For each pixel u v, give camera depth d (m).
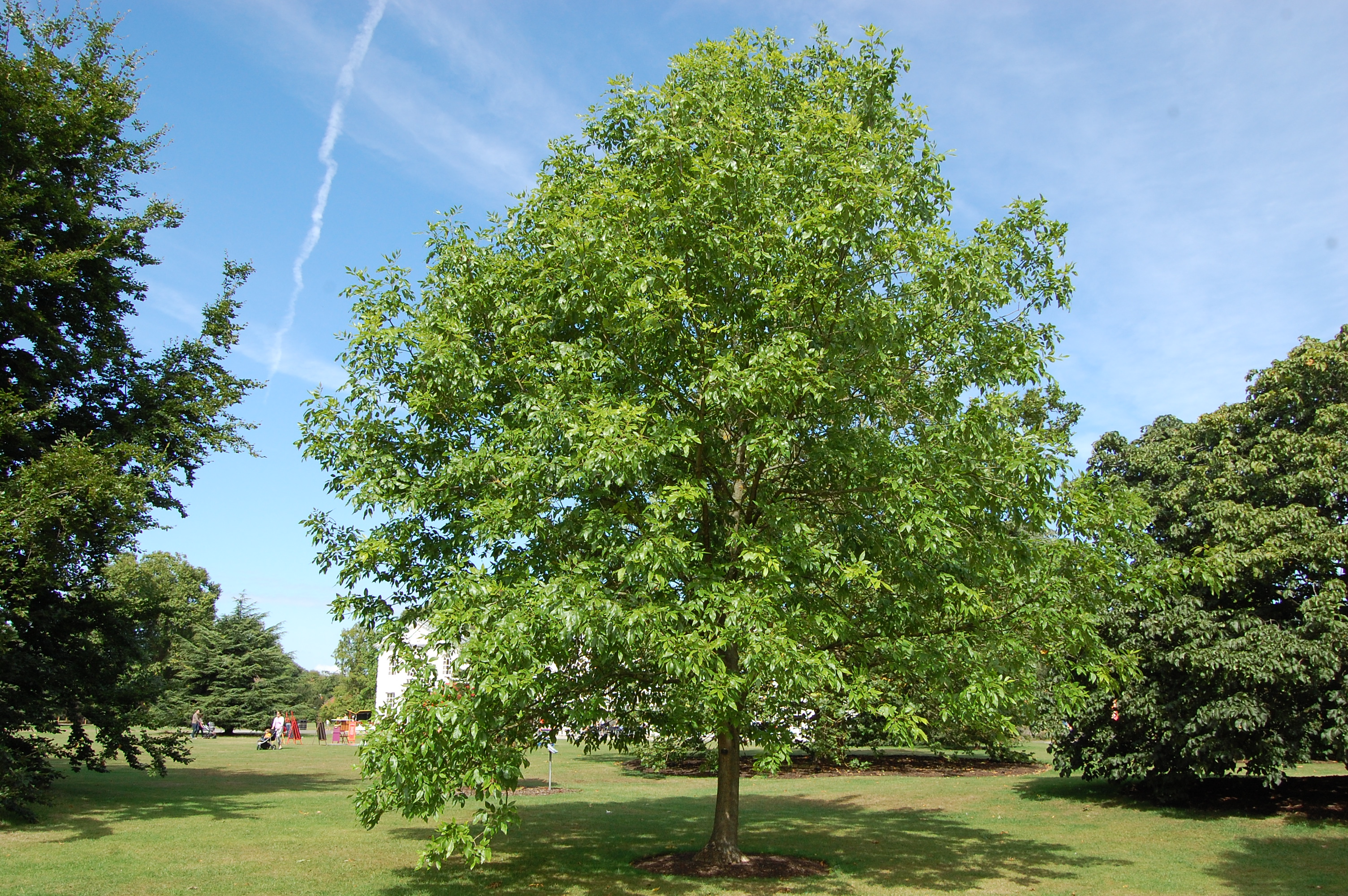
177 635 39.91
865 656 8.62
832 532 8.99
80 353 14.94
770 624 7.25
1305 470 13.45
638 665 8.79
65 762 23.92
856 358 8.35
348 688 62.09
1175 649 13.13
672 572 7.46
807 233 8.25
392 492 8.30
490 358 8.62
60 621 14.52
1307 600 12.41
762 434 7.61
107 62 15.92
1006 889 8.75
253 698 45.00
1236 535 13.48
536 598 7.12
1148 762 13.95
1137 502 8.64
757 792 18.61
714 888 8.64
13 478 12.98
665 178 8.91
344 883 8.64
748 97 9.55
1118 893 8.61
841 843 11.66
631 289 7.78
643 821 13.79
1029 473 7.69
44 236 14.25
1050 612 8.07
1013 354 8.50
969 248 8.63
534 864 9.82
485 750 7.41
